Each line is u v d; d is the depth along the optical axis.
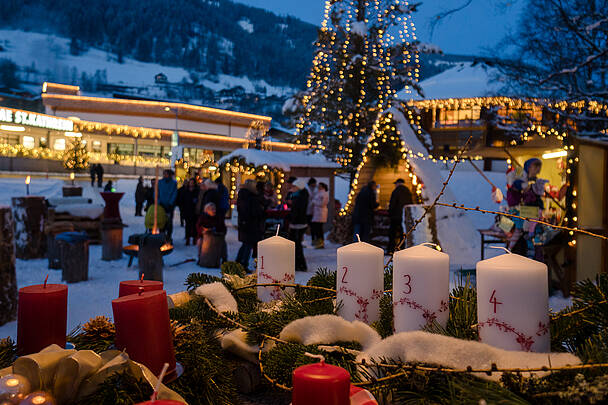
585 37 10.47
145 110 38.72
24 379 0.74
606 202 6.23
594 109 10.08
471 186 14.49
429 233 7.55
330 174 14.61
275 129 38.62
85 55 185.50
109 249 8.77
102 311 4.90
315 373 0.67
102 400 0.77
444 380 0.87
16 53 159.00
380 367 0.89
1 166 31.84
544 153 10.83
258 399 1.21
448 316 1.03
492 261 0.92
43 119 33.69
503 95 10.59
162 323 0.89
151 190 11.48
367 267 1.20
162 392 0.80
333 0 15.48
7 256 4.49
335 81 15.46
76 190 15.34
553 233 6.15
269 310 1.36
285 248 1.50
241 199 7.91
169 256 9.61
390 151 10.75
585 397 0.68
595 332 1.08
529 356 0.80
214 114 39.88
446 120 14.60
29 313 0.93
